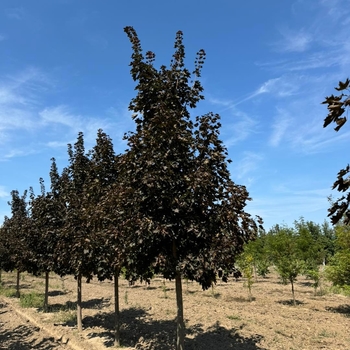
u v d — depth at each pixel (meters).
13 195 21.89
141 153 5.98
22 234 14.59
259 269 24.23
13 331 11.15
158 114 5.98
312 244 20.55
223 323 10.46
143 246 5.74
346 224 2.48
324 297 16.72
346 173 2.42
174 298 16.61
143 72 6.40
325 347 7.96
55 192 12.41
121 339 9.24
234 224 5.62
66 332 10.15
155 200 5.75
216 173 6.09
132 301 15.73
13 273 34.69
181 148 6.01
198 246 5.91
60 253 10.12
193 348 8.11
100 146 9.47
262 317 11.38
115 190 6.25
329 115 2.33
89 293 19.53
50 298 17.77
